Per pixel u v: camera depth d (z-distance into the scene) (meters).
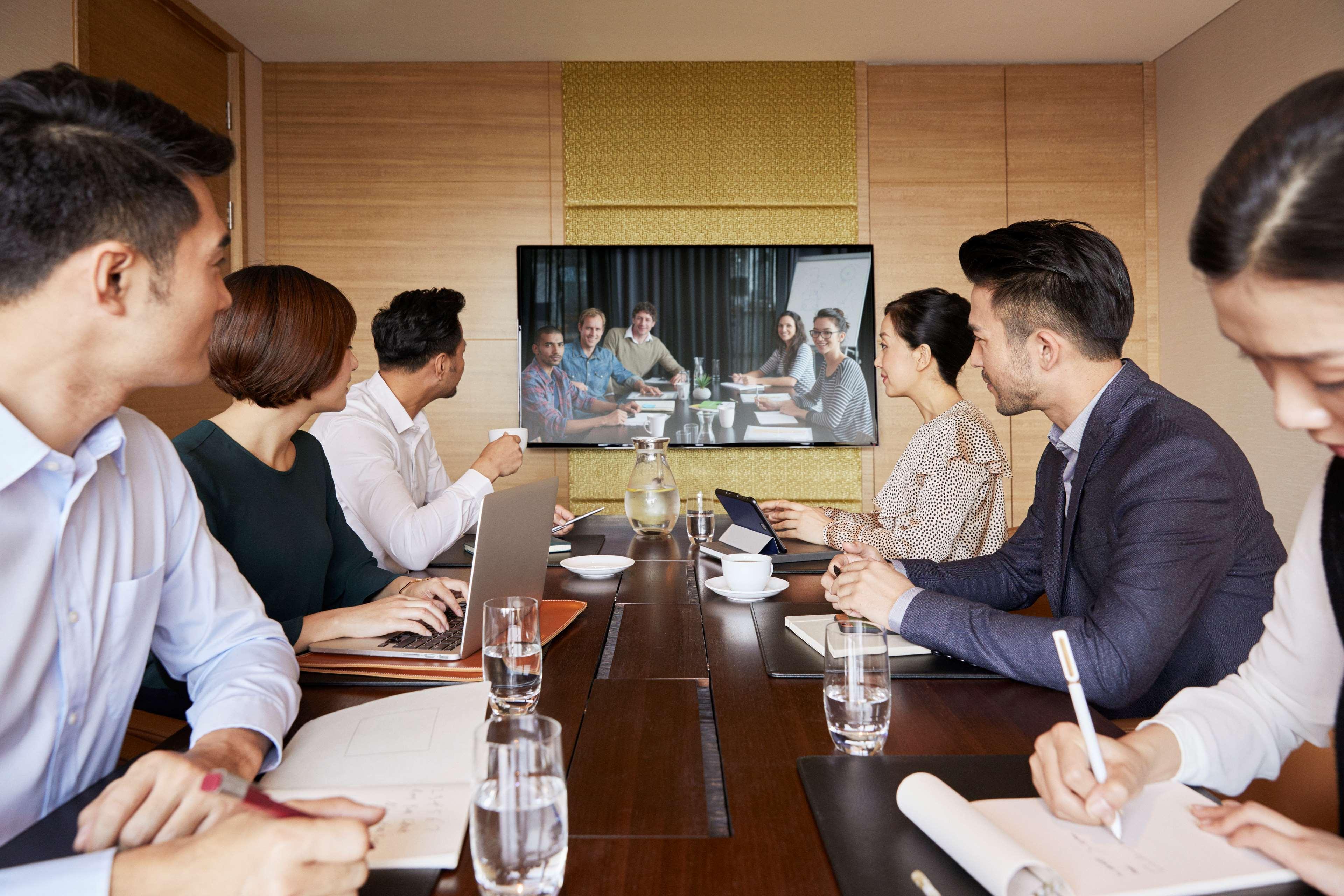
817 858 0.77
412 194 4.68
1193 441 1.27
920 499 2.29
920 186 4.74
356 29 4.28
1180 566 1.21
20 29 3.03
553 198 4.71
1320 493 0.95
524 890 0.68
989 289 1.51
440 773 0.92
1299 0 3.64
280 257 4.66
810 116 4.72
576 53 4.59
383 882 0.73
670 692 1.22
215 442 1.61
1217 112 4.22
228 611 1.19
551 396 4.68
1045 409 1.55
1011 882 0.69
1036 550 1.74
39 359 0.88
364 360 4.70
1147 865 0.73
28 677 0.94
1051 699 1.18
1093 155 4.75
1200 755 0.91
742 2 4.04
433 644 1.38
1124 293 1.44
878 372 4.71
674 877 0.74
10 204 0.81
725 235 4.73
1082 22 4.27
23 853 0.78
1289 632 0.96
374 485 2.29
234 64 4.41
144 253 0.87
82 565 1.00
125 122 0.87
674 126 4.71
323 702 1.18
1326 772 1.21
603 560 2.12
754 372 4.70
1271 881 0.71
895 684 1.25
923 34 4.39
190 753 0.87
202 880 0.65
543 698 1.19
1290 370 0.68
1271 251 0.62
